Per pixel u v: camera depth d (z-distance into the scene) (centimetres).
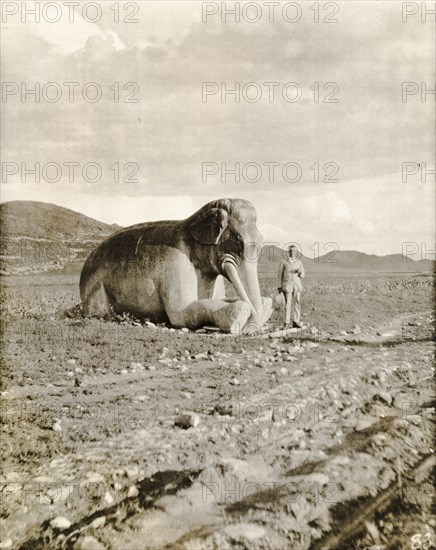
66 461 361
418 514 346
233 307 580
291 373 480
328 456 383
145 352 518
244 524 324
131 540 310
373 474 370
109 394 433
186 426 397
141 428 394
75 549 305
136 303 641
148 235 648
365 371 486
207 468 360
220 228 594
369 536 328
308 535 323
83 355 505
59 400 423
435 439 414
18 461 360
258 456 377
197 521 325
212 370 484
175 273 625
